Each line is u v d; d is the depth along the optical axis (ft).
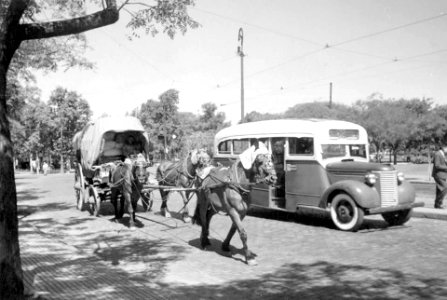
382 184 34.09
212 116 280.92
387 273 22.22
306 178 37.99
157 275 22.90
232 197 25.58
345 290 19.71
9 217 16.46
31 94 72.13
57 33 18.56
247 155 25.50
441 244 28.81
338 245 29.40
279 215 44.86
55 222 42.75
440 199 43.68
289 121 41.24
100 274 22.38
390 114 122.42
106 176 46.55
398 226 36.55
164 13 24.25
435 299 18.17
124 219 44.14
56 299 17.99
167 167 45.47
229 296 19.26
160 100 208.03
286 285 20.77
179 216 45.68
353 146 40.06
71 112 201.57
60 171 220.23
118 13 19.48
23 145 190.19
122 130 46.09
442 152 43.73
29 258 26.25
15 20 17.21
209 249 29.37
